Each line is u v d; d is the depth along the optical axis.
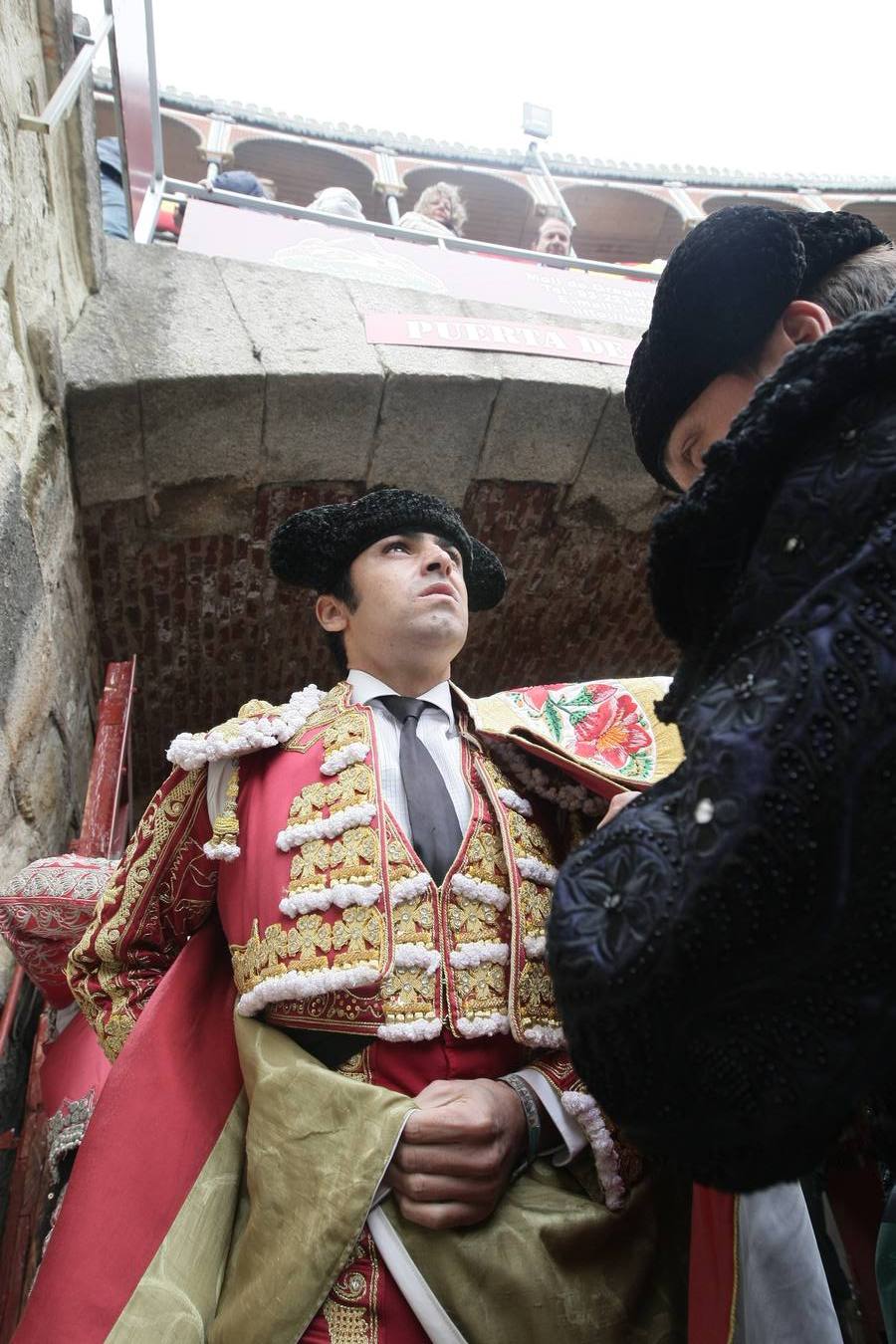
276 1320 0.95
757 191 11.05
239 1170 1.15
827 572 0.54
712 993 0.50
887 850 0.48
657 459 0.94
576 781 1.40
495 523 3.56
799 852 0.48
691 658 0.68
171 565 3.33
